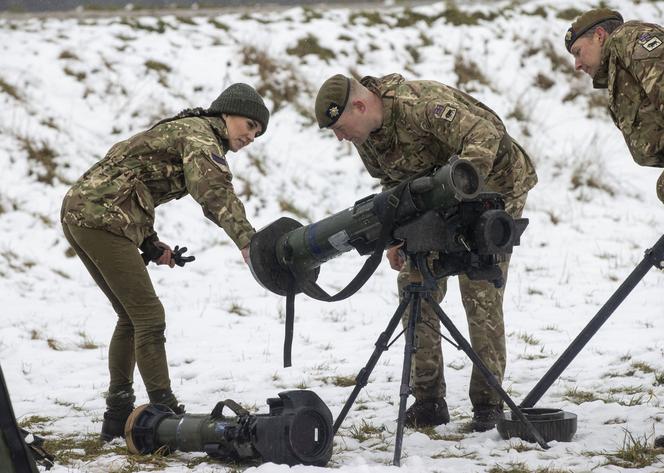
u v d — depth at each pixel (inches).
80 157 1670.8
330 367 963.3
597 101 2111.2
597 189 1839.3
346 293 579.2
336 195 1759.4
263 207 1685.5
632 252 1549.0
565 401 757.3
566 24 2300.7
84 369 997.8
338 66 2044.8
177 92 1863.9
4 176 1587.1
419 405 697.6
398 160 648.4
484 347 677.9
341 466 550.3
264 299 1323.8
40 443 557.3
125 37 1964.8
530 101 2085.4
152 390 649.6
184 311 1256.8
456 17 2267.5
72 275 1406.3
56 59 1851.6
